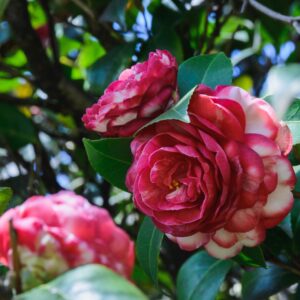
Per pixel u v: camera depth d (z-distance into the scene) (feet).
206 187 1.68
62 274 1.45
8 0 2.45
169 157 1.72
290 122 1.91
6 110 2.80
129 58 2.58
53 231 1.47
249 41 3.19
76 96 2.74
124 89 1.78
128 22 2.85
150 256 1.99
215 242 1.79
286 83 1.58
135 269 2.74
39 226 1.48
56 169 3.40
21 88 3.38
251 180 1.69
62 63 2.94
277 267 2.28
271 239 2.12
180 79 1.98
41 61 2.68
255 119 1.74
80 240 1.47
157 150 1.70
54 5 2.95
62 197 1.54
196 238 1.80
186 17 2.78
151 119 1.81
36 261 1.47
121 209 3.09
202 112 1.70
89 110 1.86
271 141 1.70
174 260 2.94
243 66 3.29
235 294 3.05
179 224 1.73
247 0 2.41
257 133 1.73
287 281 2.26
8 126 2.80
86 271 1.41
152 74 1.79
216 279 2.28
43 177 2.99
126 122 1.82
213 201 1.70
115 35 2.85
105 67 2.57
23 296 1.42
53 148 3.42
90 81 2.57
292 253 2.17
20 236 1.47
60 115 3.11
